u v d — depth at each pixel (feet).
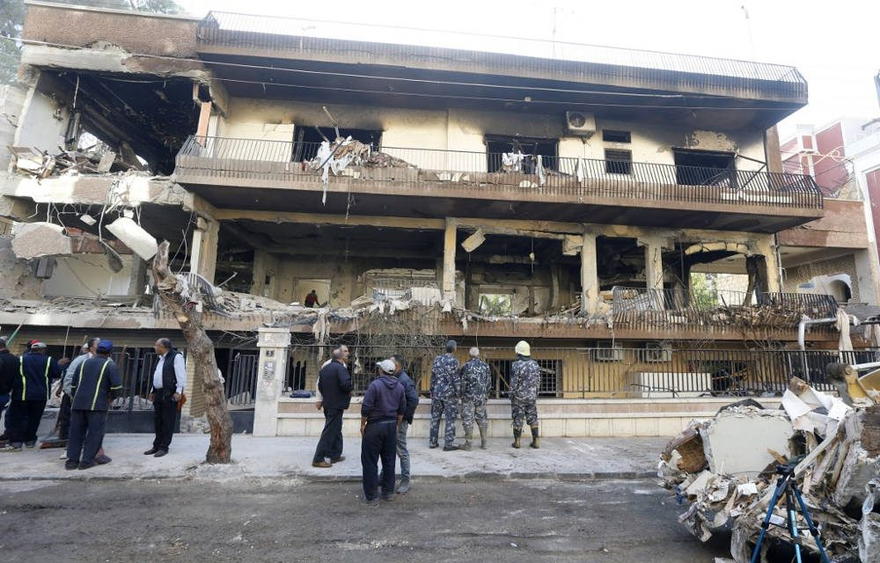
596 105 55.16
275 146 53.31
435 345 41.88
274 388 32.14
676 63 55.57
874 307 53.93
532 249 60.29
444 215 53.26
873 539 11.03
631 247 62.59
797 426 15.38
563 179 49.44
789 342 50.93
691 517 15.39
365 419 19.56
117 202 46.03
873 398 17.42
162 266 23.26
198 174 45.65
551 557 14.05
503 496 20.18
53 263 49.90
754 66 56.59
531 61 50.93
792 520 12.10
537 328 46.14
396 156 54.54
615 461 25.85
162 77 50.42
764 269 58.23
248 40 47.78
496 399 33.68
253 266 62.85
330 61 48.80
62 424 27.43
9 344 43.14
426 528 16.22
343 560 13.60
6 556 13.48
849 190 67.51
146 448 27.09
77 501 18.42
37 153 47.91
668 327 47.67
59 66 49.34
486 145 55.83
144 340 43.80
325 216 52.70
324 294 71.87
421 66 49.65
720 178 57.72
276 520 16.75
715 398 35.83
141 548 14.21
